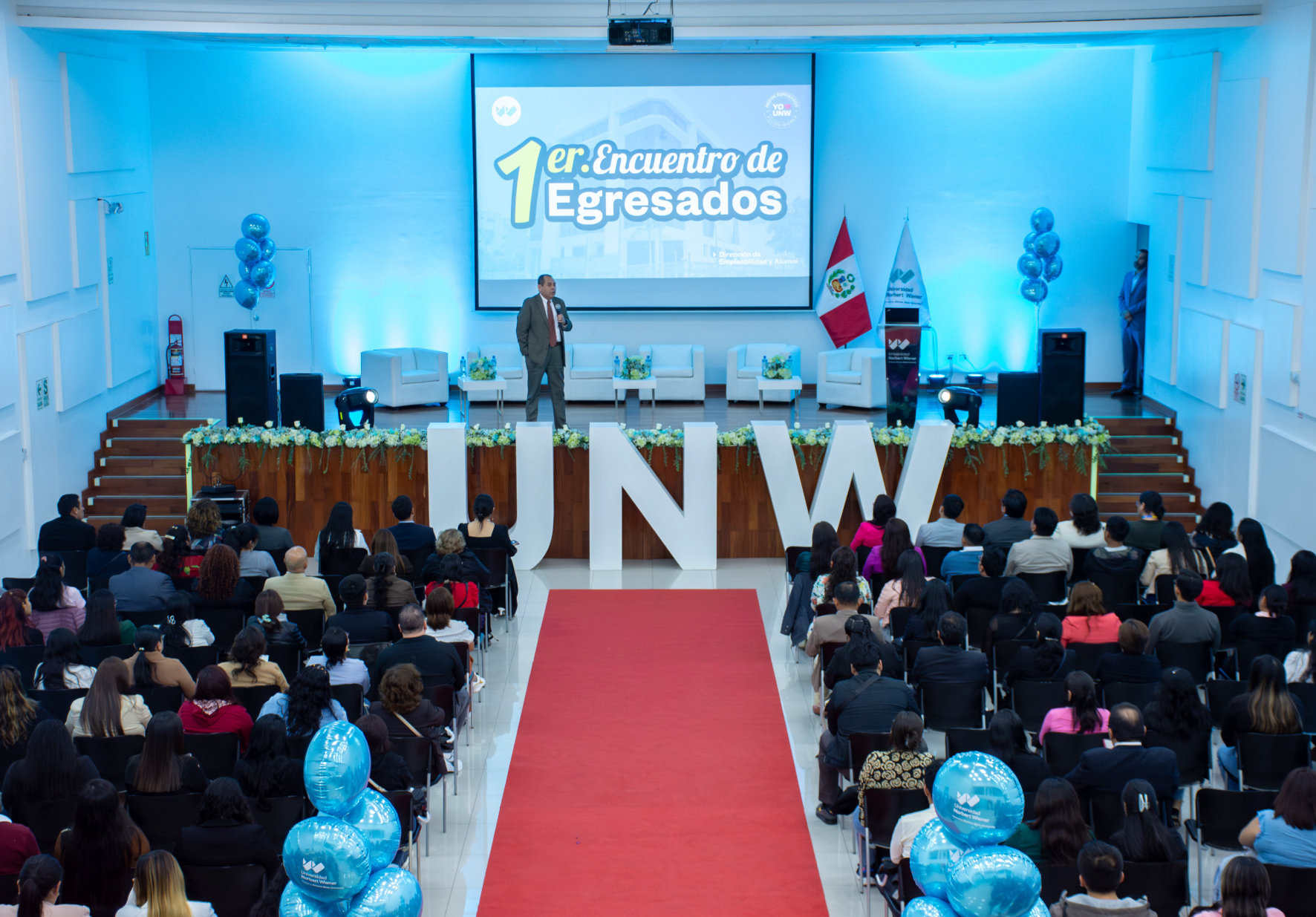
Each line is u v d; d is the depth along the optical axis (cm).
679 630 1016
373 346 1694
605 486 1174
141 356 1572
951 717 702
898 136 1662
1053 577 879
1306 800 504
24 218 1205
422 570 949
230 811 497
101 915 468
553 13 1259
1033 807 524
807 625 923
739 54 1638
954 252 1678
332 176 1662
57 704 667
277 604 756
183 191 1644
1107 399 1576
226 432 1212
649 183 1666
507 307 1688
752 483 1212
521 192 1664
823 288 1686
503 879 630
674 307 1691
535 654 962
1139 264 1576
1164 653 750
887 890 546
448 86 1655
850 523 1209
